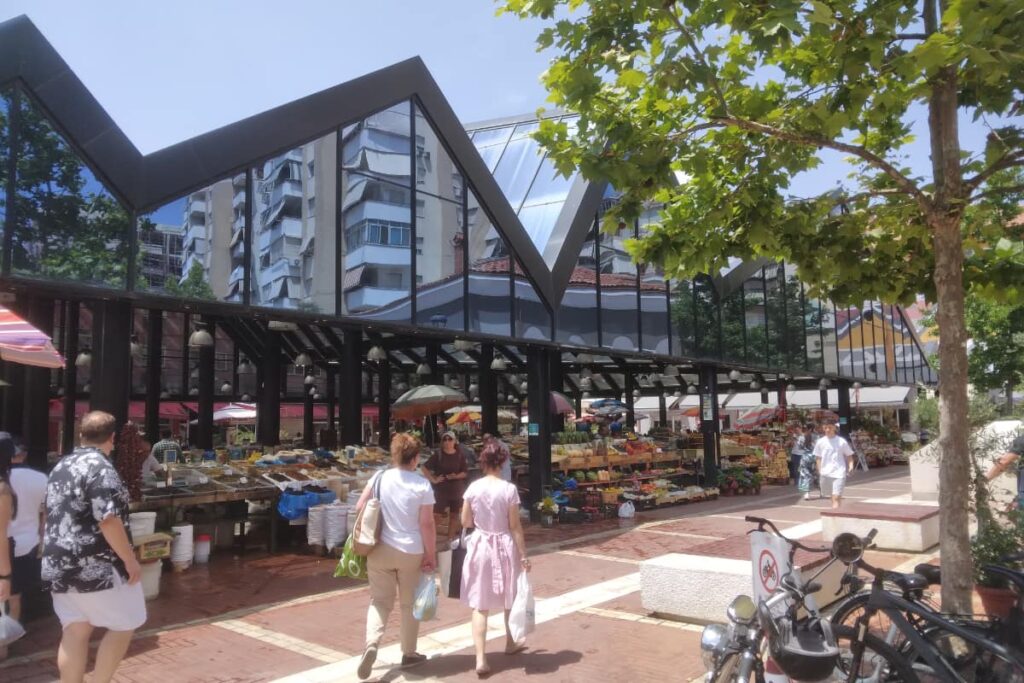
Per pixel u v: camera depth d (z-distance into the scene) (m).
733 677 4.23
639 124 6.01
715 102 6.04
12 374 11.72
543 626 6.96
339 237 10.80
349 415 16.59
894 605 4.43
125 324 8.52
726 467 20.25
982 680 4.40
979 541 6.28
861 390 38.19
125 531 4.39
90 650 6.28
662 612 7.04
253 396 30.08
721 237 6.30
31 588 6.96
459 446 12.81
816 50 5.41
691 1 4.88
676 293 18.11
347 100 11.00
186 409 29.25
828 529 10.36
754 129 5.75
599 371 26.70
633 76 5.43
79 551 4.29
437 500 10.91
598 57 5.54
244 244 9.48
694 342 18.59
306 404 26.52
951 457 5.03
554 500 14.10
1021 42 4.77
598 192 16.02
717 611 6.68
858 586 4.77
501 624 7.06
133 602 4.46
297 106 10.26
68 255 7.64
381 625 5.57
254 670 5.86
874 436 32.41
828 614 6.29
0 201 7.08
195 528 11.25
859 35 5.18
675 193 6.49
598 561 10.23
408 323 11.69
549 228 16.45
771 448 23.22
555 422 20.31
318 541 10.69
